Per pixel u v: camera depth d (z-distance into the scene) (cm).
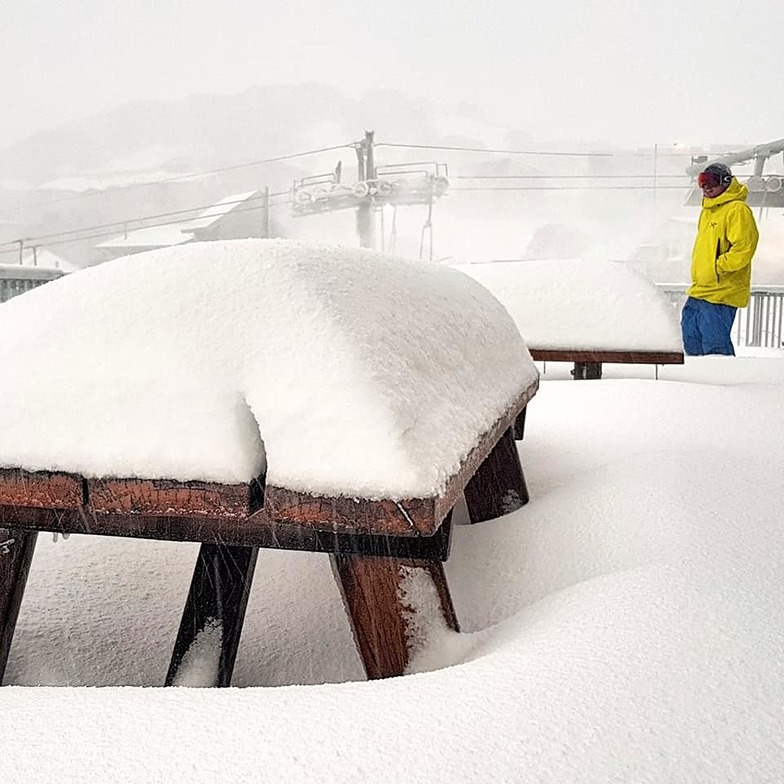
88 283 146
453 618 144
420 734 89
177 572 219
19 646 186
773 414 325
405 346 141
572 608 135
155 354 130
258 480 126
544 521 201
